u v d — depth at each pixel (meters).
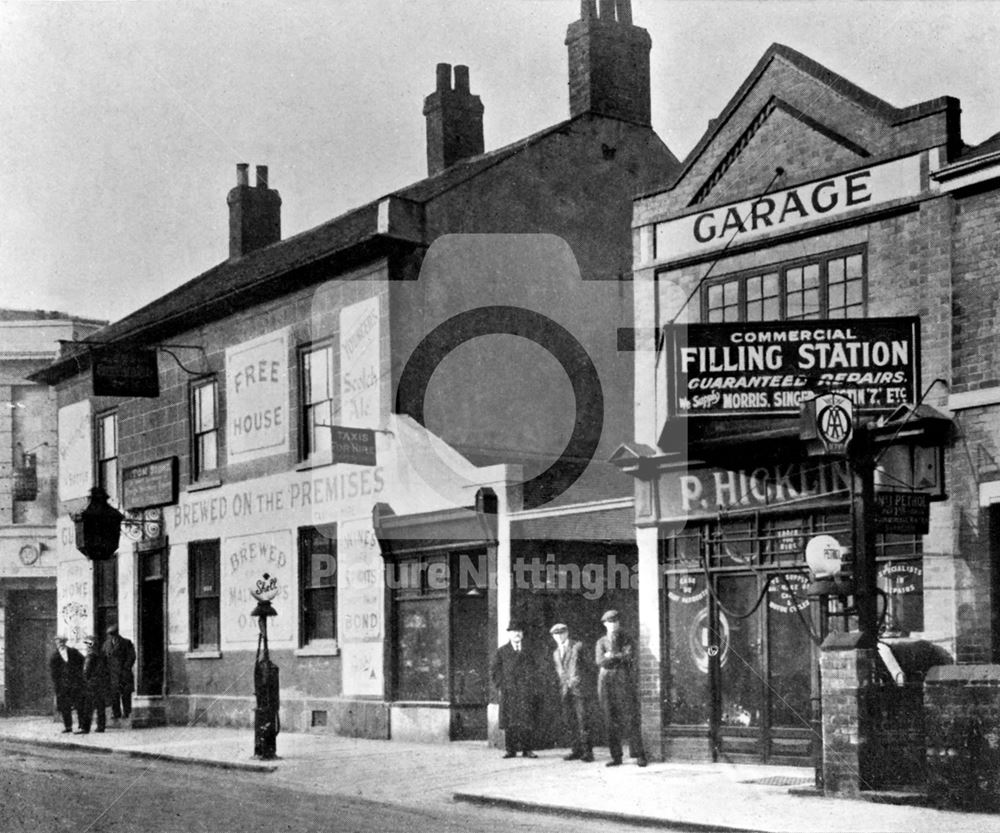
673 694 14.00
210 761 14.79
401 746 15.92
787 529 13.16
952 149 12.43
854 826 9.20
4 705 24.25
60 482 24.48
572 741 14.08
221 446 20.77
